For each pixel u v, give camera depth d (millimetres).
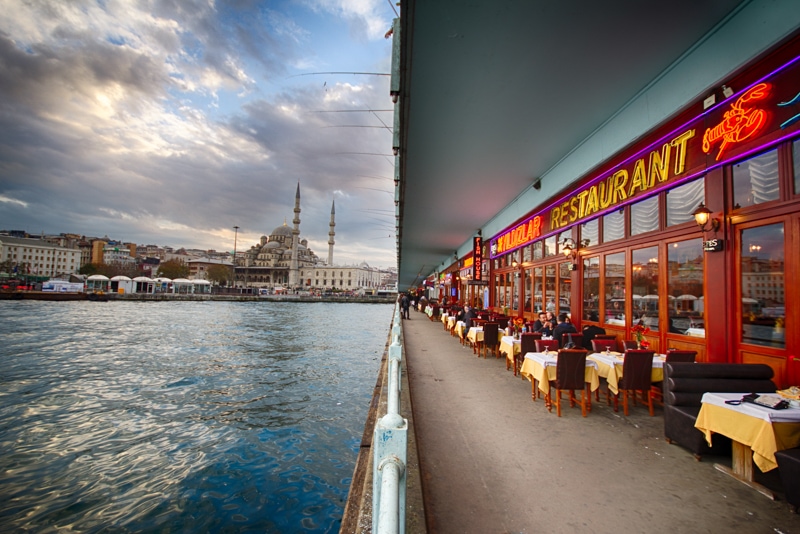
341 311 68188
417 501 2615
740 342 4586
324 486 7129
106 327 32156
